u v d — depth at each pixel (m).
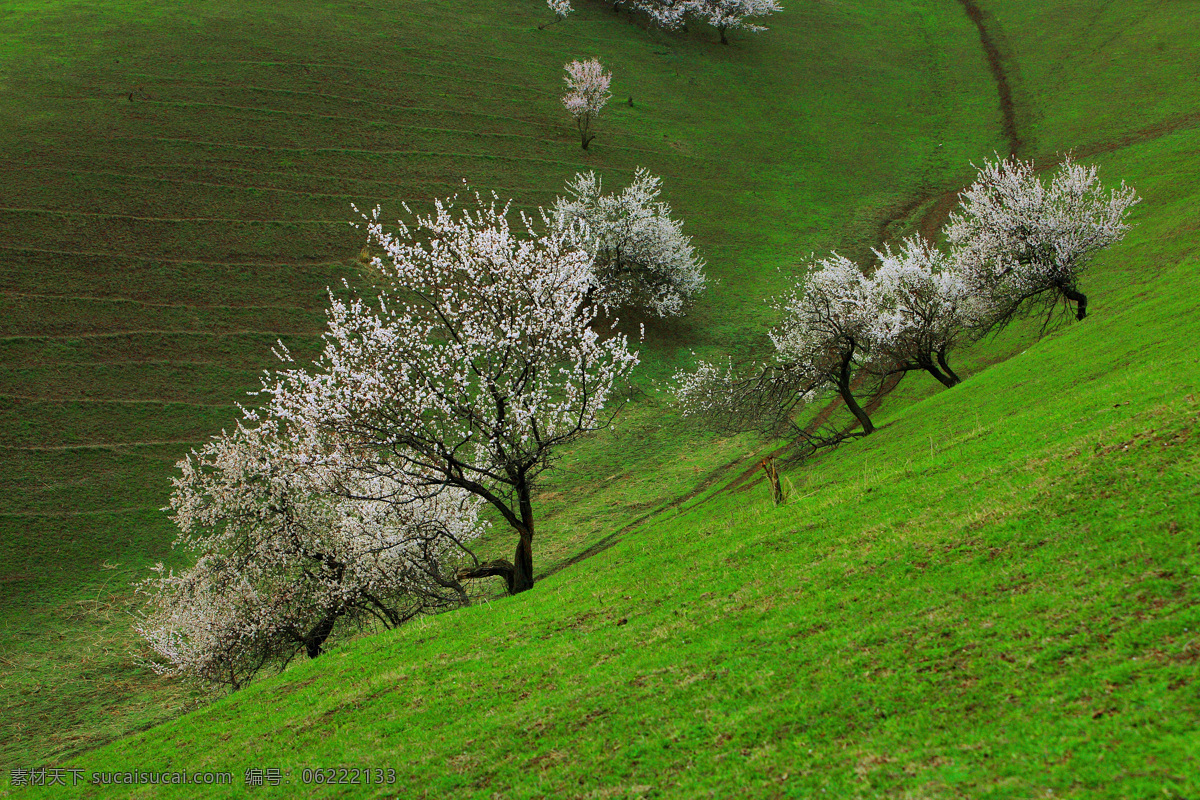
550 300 32.69
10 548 47.97
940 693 11.84
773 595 17.83
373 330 31.55
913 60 138.25
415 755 15.97
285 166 87.81
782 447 56.00
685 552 23.45
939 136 114.31
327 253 78.06
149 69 97.56
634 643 17.98
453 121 102.56
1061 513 15.83
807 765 11.28
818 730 12.08
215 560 35.34
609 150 104.69
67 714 37.53
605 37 133.25
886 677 12.80
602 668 17.16
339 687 21.70
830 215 96.94
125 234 74.44
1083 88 116.44
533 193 92.50
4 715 37.44
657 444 62.47
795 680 13.77
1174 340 28.72
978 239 51.19
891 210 97.19
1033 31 139.62
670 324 77.94
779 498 25.44
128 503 52.62
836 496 23.36
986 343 62.75
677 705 14.39
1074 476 16.84
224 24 110.62
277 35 111.00
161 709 37.75
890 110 122.81
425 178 91.06
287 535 34.78
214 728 21.67
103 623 44.28
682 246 78.62
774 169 107.12
